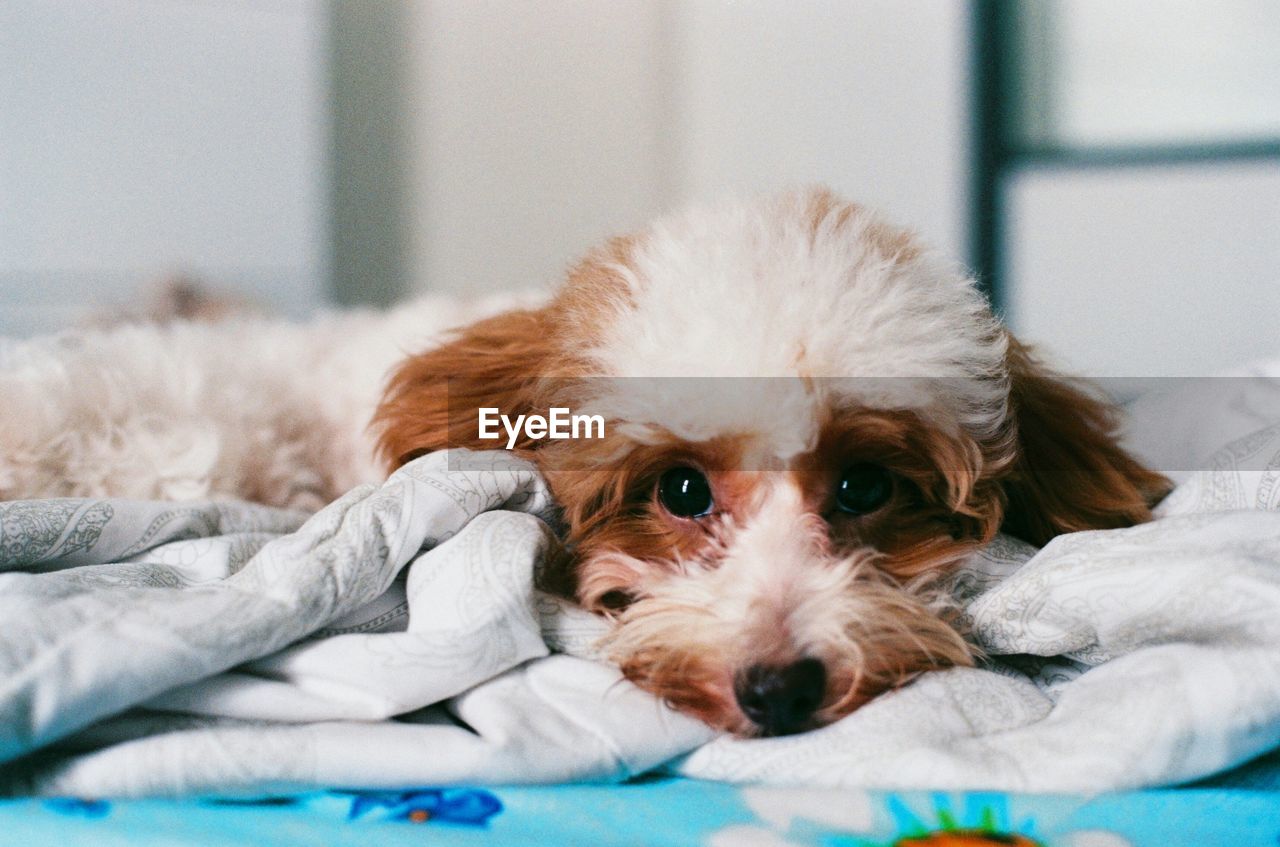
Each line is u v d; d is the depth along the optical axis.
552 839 0.36
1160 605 0.41
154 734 0.39
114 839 0.36
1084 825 0.37
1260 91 1.23
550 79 1.51
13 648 0.38
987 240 1.34
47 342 0.64
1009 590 0.44
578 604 0.48
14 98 1.11
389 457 0.55
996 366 0.51
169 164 1.19
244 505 0.53
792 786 0.39
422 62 1.42
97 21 1.14
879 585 0.46
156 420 0.58
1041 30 1.30
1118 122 1.28
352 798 0.39
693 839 0.36
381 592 0.43
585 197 1.55
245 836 0.36
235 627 0.40
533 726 0.40
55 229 1.14
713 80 1.55
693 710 0.43
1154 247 1.27
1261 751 0.39
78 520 0.47
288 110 1.24
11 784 0.39
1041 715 0.42
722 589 0.45
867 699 0.43
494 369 0.55
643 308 0.49
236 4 1.20
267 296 1.25
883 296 0.48
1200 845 0.36
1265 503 0.49
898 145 1.40
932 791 0.38
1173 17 1.24
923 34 1.37
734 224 0.52
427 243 1.44
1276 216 1.22
